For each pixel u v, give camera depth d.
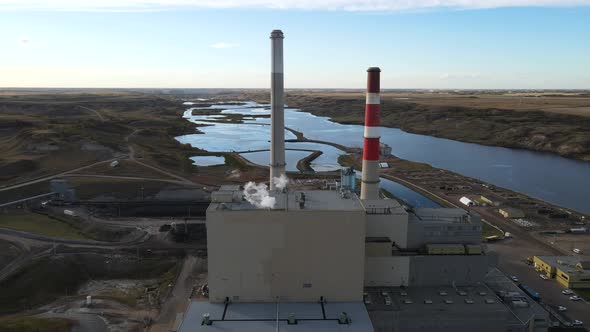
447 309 50.25
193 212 100.00
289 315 47.44
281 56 73.75
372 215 56.47
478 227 57.31
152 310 59.34
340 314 48.16
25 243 78.75
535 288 66.12
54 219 94.06
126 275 71.50
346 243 49.72
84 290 66.94
